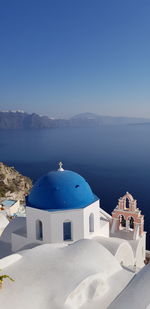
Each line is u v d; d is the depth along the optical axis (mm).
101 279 13594
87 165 160000
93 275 13430
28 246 22797
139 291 12234
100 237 23391
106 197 89562
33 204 22906
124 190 98000
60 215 21859
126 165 156750
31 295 12133
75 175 23766
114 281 14375
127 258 23438
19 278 13289
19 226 25609
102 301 12875
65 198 22234
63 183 22672
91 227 24062
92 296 12969
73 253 15492
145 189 98562
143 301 11555
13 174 91250
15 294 12172
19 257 15133
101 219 26984
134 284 12898
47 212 21781
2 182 81500
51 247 16578
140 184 107688
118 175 128500
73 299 12352
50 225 21875
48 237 22219
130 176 125062
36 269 14031
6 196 74188
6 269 14109
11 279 12453
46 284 12836
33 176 132125
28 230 23219
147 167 147750
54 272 13703
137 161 170500
